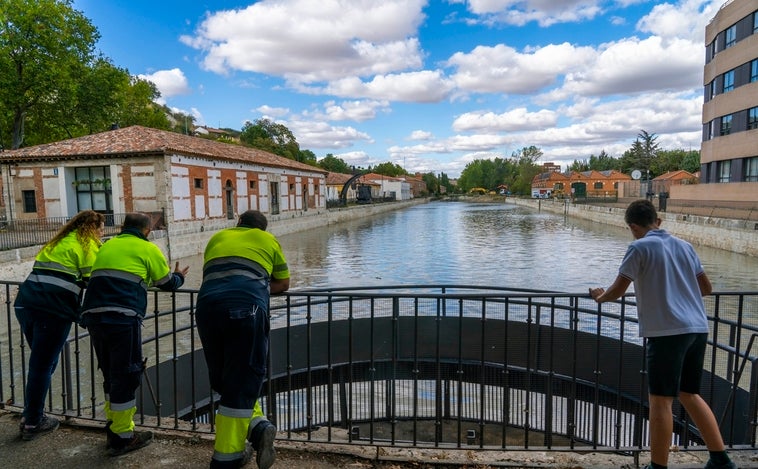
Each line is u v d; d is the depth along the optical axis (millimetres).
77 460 3176
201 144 34031
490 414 7605
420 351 8336
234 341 2752
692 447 3346
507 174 168125
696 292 2873
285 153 100188
